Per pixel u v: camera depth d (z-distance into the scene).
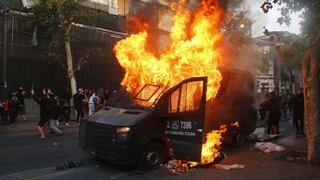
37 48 24.39
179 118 9.09
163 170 8.98
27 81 23.80
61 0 21.73
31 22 23.12
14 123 19.55
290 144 12.99
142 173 8.71
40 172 8.95
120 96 10.00
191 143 8.91
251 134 13.95
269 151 11.36
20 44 23.52
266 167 9.27
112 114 9.27
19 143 13.34
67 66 24.08
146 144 8.92
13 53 23.08
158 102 9.12
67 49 23.48
